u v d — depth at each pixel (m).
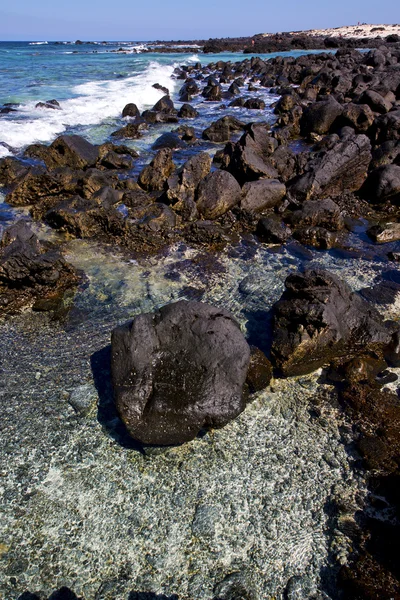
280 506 1.99
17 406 2.39
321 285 2.84
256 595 1.71
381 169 5.05
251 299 3.33
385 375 2.65
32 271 3.14
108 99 9.98
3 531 1.86
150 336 2.40
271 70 16.30
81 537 1.86
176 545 1.84
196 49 30.89
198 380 2.27
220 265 3.75
